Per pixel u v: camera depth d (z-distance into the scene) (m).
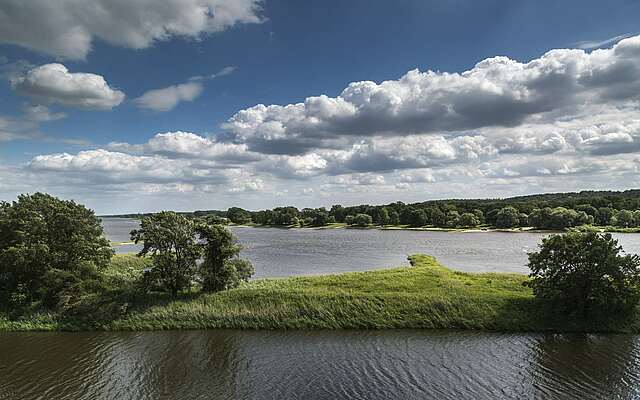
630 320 42.22
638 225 178.75
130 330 43.81
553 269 43.41
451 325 43.34
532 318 43.28
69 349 38.53
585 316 42.88
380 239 156.75
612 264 41.03
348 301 46.47
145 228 49.41
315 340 40.34
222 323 44.41
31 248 46.97
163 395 29.38
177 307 46.28
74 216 51.34
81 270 48.72
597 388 29.75
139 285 48.50
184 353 37.31
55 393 29.83
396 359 35.31
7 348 38.81
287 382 31.16
